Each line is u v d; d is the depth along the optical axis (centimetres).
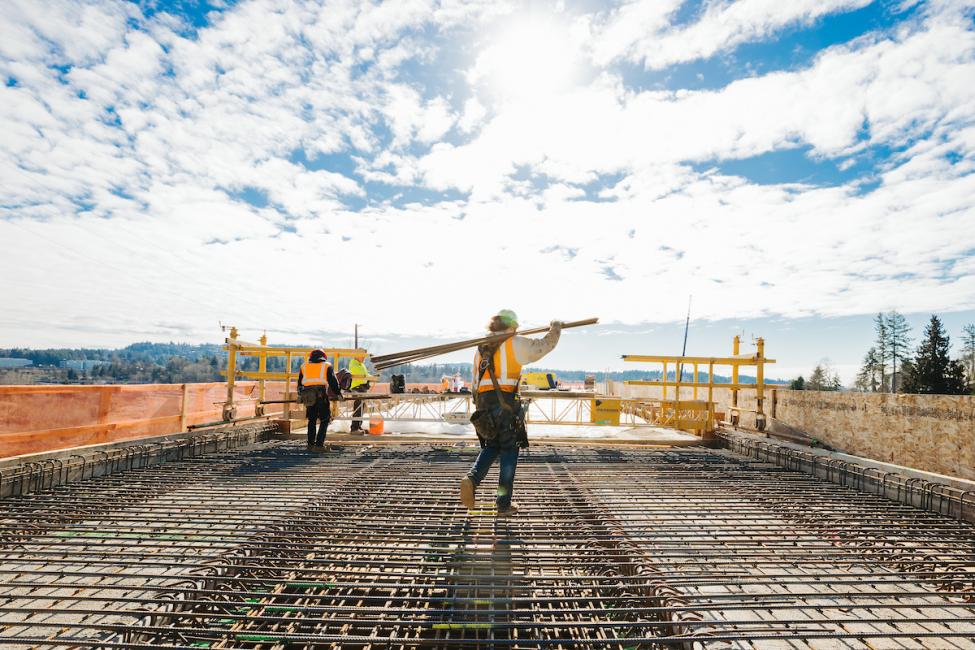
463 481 288
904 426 607
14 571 219
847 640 188
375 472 467
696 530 293
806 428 781
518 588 198
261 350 773
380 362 334
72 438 673
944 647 179
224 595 194
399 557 236
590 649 171
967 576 224
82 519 302
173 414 876
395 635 184
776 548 263
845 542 274
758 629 185
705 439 718
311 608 182
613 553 244
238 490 383
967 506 314
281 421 776
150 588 195
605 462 543
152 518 300
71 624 171
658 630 183
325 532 273
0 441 577
